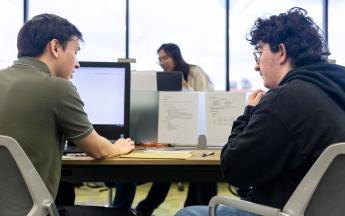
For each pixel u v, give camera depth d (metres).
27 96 1.12
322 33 1.12
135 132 1.91
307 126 0.92
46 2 5.41
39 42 1.24
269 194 1.01
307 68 1.04
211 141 1.84
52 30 1.27
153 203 2.77
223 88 5.50
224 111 1.85
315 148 0.91
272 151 0.95
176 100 1.88
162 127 1.87
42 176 1.11
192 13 5.53
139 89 2.03
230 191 1.63
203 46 5.51
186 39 5.50
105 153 1.34
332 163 0.77
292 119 0.93
